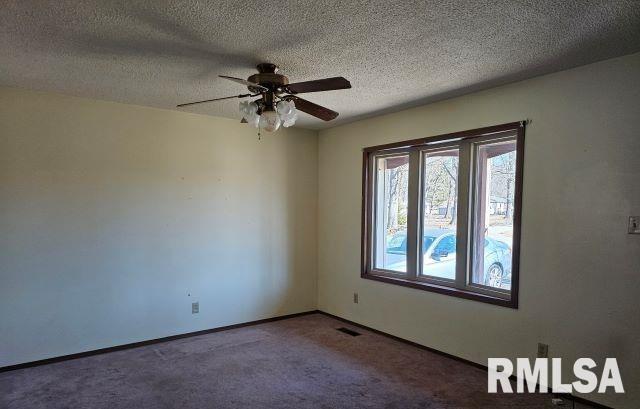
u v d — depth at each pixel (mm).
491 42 2322
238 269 4453
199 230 4176
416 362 3455
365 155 4398
